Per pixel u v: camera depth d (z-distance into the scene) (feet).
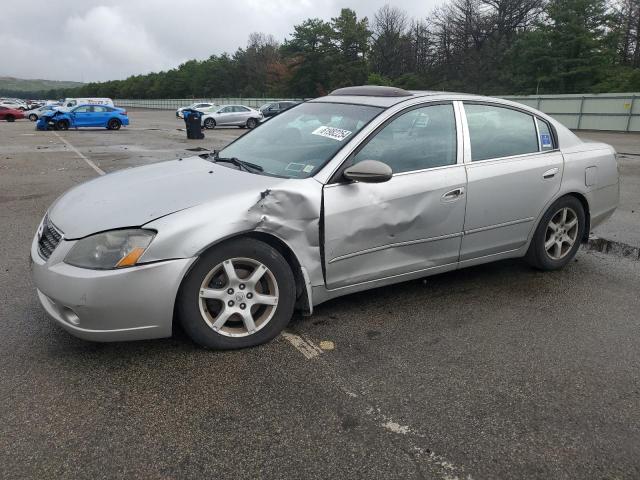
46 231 10.53
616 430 8.54
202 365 10.12
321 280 11.23
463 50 181.47
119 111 98.63
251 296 10.59
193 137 72.02
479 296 13.79
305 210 10.64
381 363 10.36
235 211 10.02
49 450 7.82
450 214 12.63
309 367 10.15
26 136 77.41
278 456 7.79
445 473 7.54
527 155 14.19
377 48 208.95
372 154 11.68
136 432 8.25
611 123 90.68
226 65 314.14
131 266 9.30
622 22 145.59
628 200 27.20
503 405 9.11
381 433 8.33
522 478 7.49
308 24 208.54
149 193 10.63
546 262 15.19
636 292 14.28
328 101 13.99
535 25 153.69
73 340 11.03
